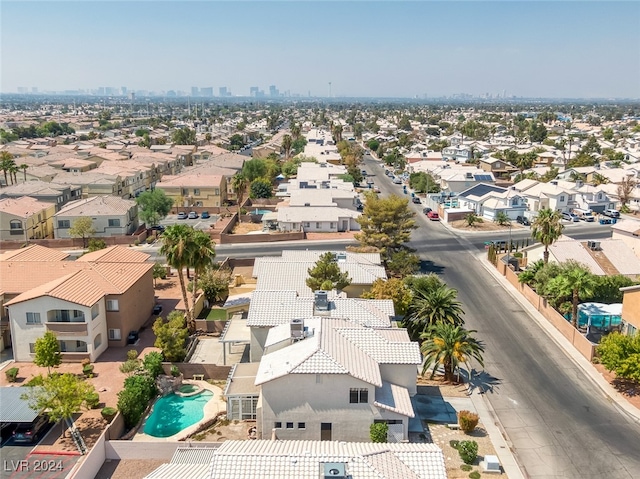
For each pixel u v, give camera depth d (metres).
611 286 63.59
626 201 126.69
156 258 90.44
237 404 43.88
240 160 167.38
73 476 34.66
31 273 60.53
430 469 30.52
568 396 47.91
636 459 39.41
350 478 28.42
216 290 69.50
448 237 102.50
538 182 130.50
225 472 28.95
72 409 40.53
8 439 40.84
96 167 155.12
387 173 180.88
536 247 79.06
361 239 81.94
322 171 144.88
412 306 56.38
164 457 38.94
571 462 38.94
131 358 51.53
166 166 168.50
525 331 61.50
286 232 103.69
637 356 45.22
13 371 49.97
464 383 50.00
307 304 51.28
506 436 41.84
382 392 41.03
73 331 53.25
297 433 39.59
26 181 131.88
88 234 98.69
